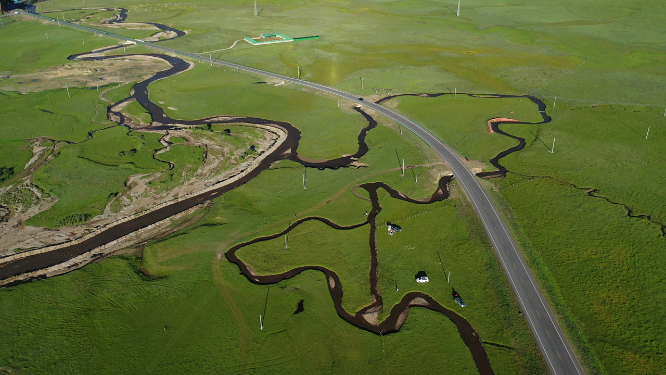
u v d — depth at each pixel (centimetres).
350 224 8738
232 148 11762
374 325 6631
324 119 13425
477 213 8919
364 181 10138
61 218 9025
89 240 8406
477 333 6444
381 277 7450
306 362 6066
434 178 10181
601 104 14188
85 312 6831
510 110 13825
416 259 7819
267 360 6094
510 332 6425
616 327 6450
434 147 11538
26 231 8669
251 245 8188
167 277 7481
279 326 6594
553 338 6312
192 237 8388
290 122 13288
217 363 6053
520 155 11156
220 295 7125
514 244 8069
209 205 9344
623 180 9969
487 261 7694
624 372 5838
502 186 9869
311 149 11688
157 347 6275
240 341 6366
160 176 10438
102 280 7444
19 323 6656
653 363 5922
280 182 10125
